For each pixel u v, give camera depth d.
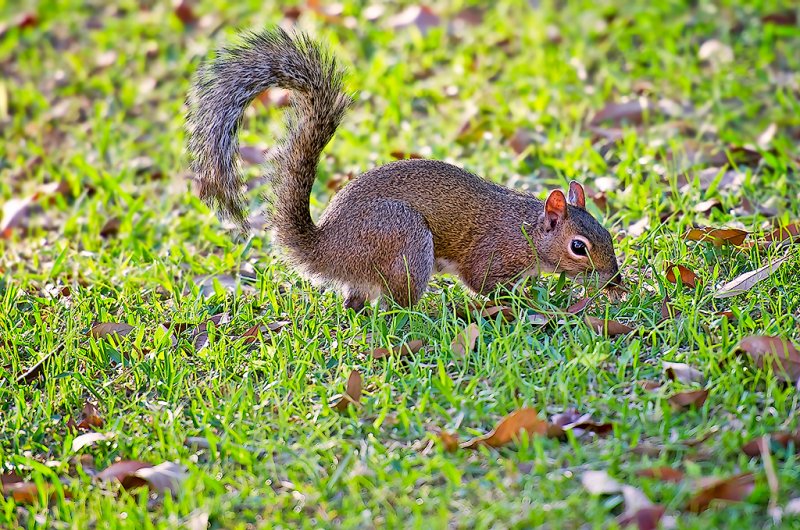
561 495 7.53
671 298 10.27
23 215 14.02
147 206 14.16
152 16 19.84
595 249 10.62
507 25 18.03
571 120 15.18
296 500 7.96
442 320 9.94
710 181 12.99
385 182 10.64
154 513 8.02
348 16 18.70
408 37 17.88
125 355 10.23
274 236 10.68
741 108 14.91
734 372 8.69
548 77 16.27
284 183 10.51
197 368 9.91
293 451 8.50
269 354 9.84
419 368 9.41
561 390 8.67
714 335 9.52
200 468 8.45
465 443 8.21
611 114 14.95
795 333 9.37
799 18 17.17
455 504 7.62
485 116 15.53
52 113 16.83
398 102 16.02
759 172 13.31
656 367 9.08
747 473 7.41
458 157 14.57
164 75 17.78
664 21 17.73
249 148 15.09
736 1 17.73
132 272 12.10
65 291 11.87
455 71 16.81
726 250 11.11
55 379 9.80
